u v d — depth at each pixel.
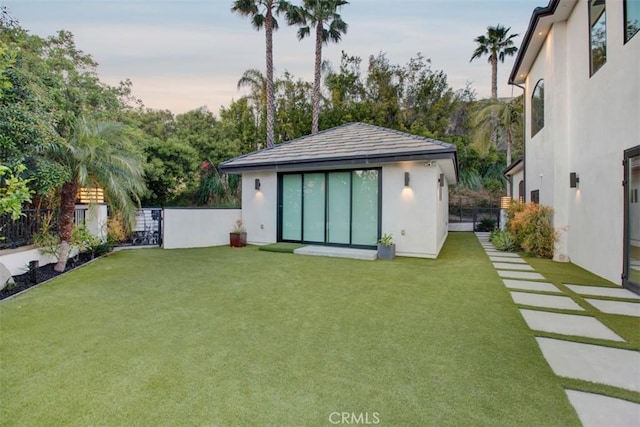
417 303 5.28
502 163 25.19
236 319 4.56
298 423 2.42
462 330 4.18
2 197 4.49
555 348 3.66
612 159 6.70
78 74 13.97
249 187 12.47
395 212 9.95
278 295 5.74
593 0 7.66
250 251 10.74
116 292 5.91
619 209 6.45
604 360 3.38
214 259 9.25
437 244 9.98
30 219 7.50
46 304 5.20
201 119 24.17
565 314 4.77
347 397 2.73
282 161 10.99
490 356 3.47
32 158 6.52
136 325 4.32
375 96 24.23
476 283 6.58
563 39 9.35
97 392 2.80
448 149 8.91
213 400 2.69
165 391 2.81
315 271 7.70
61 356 3.44
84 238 8.95
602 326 4.31
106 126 8.30
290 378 3.02
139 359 3.38
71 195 7.72
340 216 10.88
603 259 7.08
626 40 6.16
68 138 7.47
